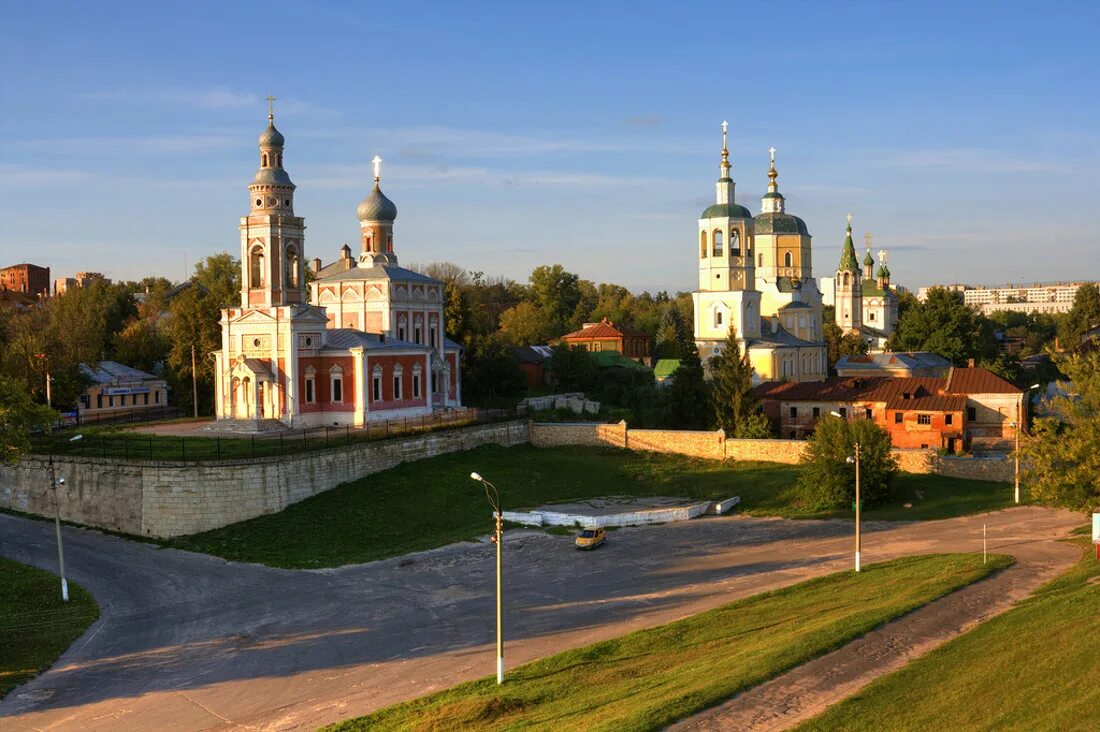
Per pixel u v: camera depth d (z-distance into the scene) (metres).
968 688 33.19
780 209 153.00
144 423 96.69
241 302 99.50
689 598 54.94
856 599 49.56
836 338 173.12
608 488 87.50
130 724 40.62
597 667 42.38
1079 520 71.56
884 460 80.06
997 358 151.88
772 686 35.06
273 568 64.12
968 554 59.78
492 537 71.00
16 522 76.44
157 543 70.62
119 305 166.75
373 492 78.44
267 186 88.25
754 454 94.25
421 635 50.16
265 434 85.00
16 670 47.03
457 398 112.56
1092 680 32.28
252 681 44.75
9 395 65.88
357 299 105.44
